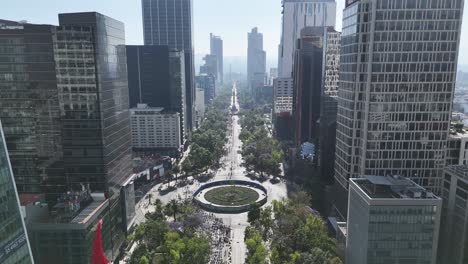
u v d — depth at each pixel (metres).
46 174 178.25
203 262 164.88
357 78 192.50
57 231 150.88
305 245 171.12
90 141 173.00
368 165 195.25
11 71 166.50
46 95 169.12
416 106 187.62
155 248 176.50
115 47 188.00
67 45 163.38
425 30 179.75
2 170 84.62
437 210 134.12
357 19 187.75
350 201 157.25
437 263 165.25
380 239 136.50
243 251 190.00
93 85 166.75
